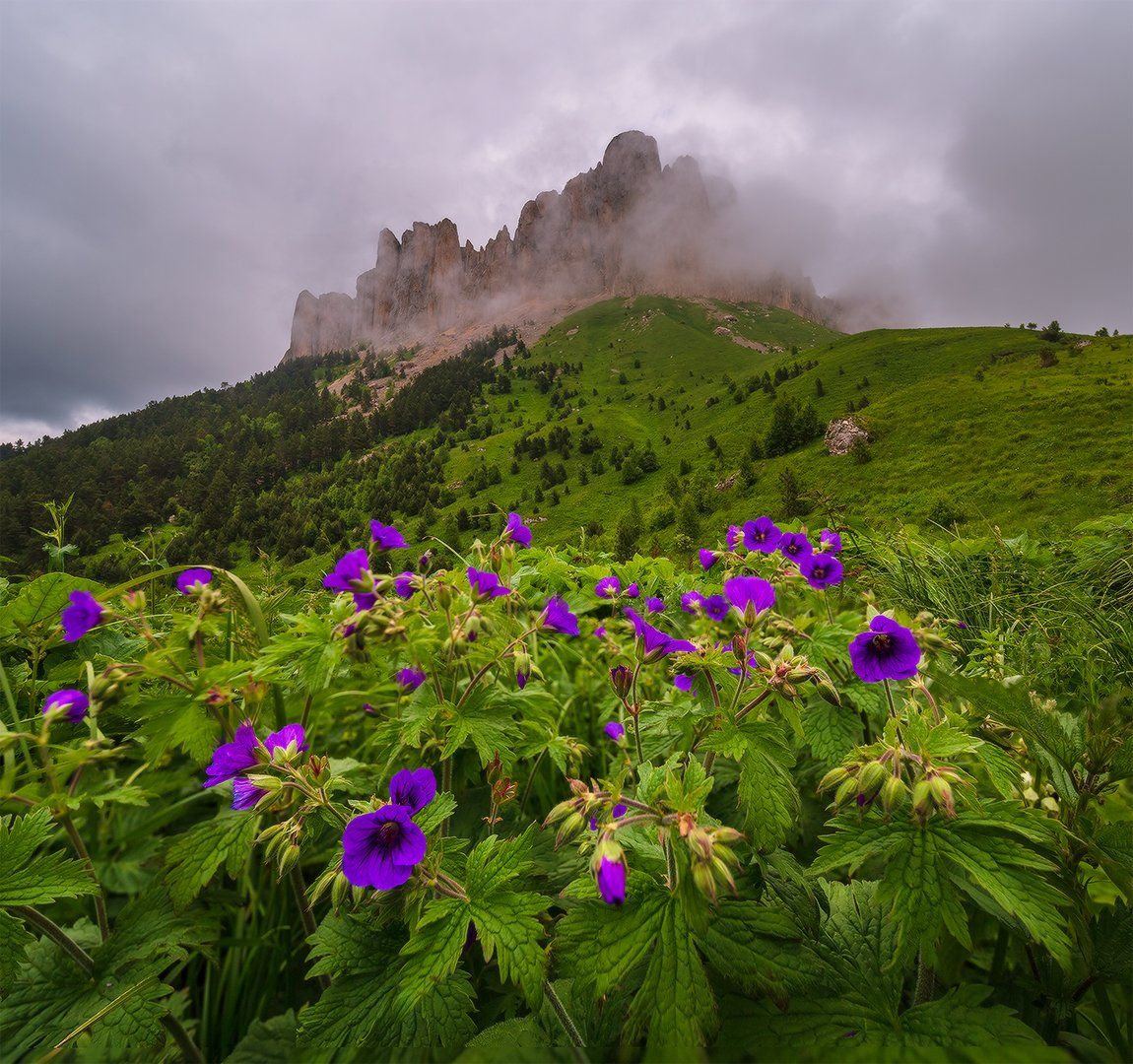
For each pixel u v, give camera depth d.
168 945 1.88
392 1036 1.65
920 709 2.25
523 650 2.57
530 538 3.43
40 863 1.71
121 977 1.83
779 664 2.07
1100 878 1.84
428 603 2.70
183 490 183.50
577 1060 1.54
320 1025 1.67
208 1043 2.10
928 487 78.56
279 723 2.95
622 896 1.37
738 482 103.62
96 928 2.27
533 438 177.50
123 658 3.24
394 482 170.75
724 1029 1.55
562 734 3.94
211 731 2.48
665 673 3.56
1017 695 2.12
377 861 1.61
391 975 1.75
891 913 1.58
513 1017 1.97
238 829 2.05
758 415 145.38
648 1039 1.42
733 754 2.00
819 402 137.25
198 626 2.51
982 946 2.09
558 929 1.60
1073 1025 1.74
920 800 1.55
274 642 2.60
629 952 1.53
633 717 2.72
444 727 2.57
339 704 3.46
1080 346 114.19
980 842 1.59
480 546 3.37
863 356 155.00
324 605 4.10
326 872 1.81
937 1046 1.42
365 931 1.85
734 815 2.36
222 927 2.44
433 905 1.59
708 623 2.97
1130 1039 1.64
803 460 100.62
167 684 2.94
